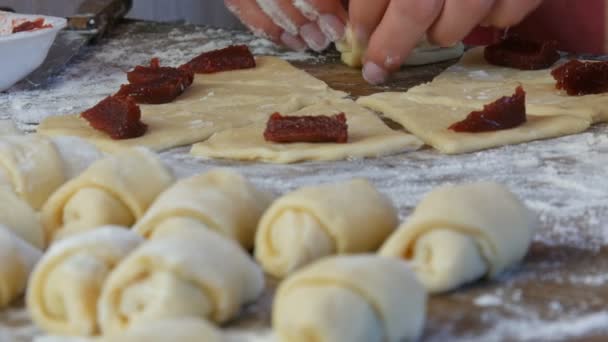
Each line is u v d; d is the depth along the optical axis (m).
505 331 0.64
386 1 0.92
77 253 0.65
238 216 0.69
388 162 0.80
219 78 0.95
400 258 0.66
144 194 0.71
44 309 0.65
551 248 0.70
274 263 0.67
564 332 0.64
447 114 0.86
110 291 0.64
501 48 0.96
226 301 0.64
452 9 0.90
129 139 0.83
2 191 0.71
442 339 0.63
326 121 0.82
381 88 0.93
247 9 1.01
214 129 0.85
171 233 0.66
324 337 0.61
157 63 0.93
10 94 0.92
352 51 0.96
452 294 0.66
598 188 0.76
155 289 0.63
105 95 0.92
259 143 0.82
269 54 1.01
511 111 0.83
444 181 0.78
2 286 0.66
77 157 0.75
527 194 0.76
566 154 0.81
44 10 1.25
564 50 1.04
